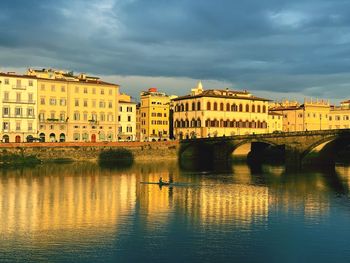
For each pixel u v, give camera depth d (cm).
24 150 13300
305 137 12762
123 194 7706
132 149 15362
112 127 17238
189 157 16688
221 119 18588
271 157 17562
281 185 8950
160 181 8944
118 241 4788
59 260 4222
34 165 12756
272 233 5138
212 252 4478
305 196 7588
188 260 4259
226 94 19375
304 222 5659
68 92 16250
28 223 5512
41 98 15700
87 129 16662
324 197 7481
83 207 6519
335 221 5719
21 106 15262
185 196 7525
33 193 7719
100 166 12925
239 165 14162
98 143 14725
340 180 9794
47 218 5784
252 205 6744
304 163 13125
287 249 4588
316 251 4556
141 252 4456
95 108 16850
